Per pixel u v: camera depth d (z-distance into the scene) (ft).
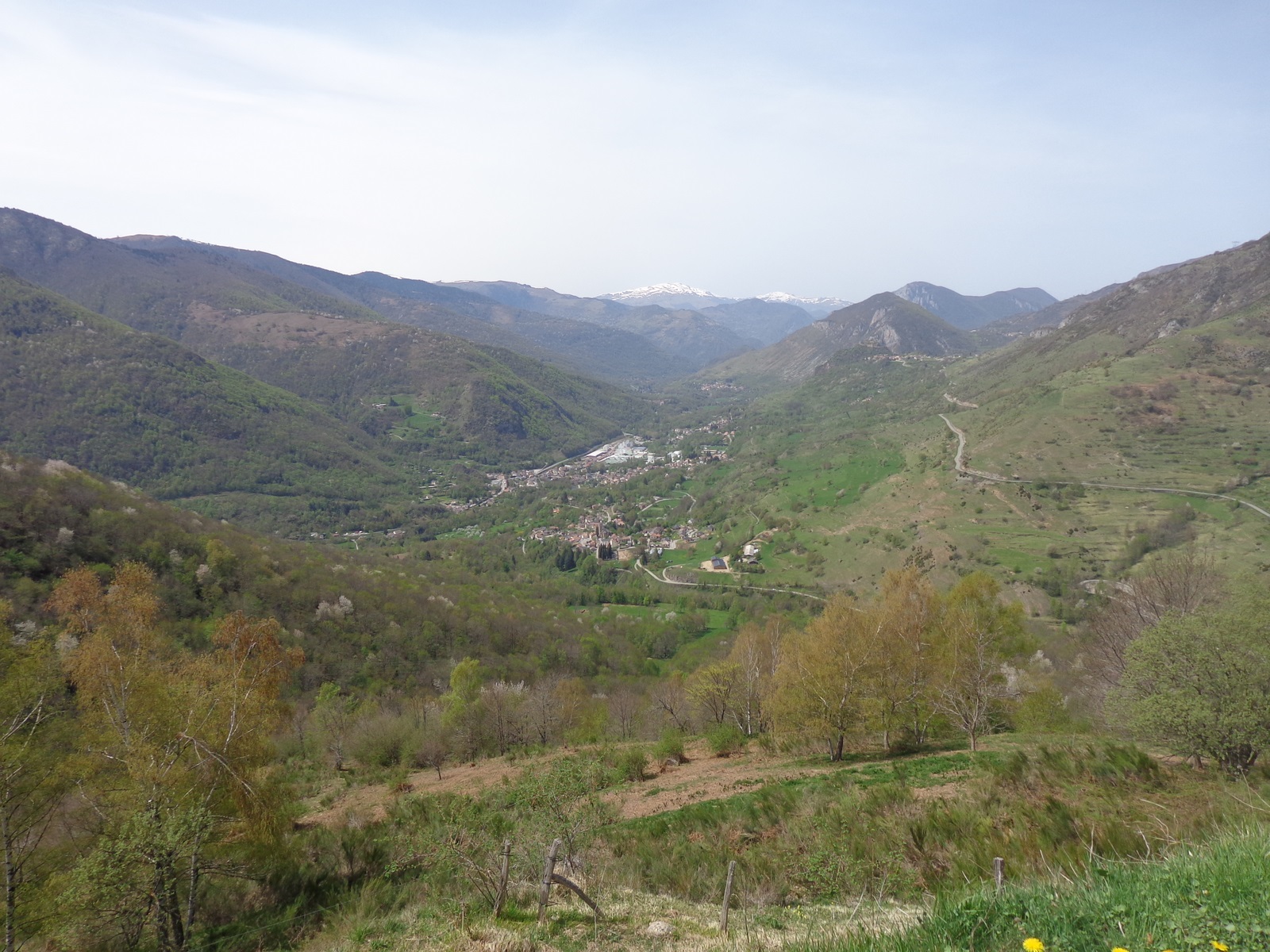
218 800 46.50
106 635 47.65
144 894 38.40
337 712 136.98
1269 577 132.16
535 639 249.75
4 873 39.01
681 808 63.36
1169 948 12.55
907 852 38.52
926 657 90.43
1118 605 113.60
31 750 41.06
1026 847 33.53
